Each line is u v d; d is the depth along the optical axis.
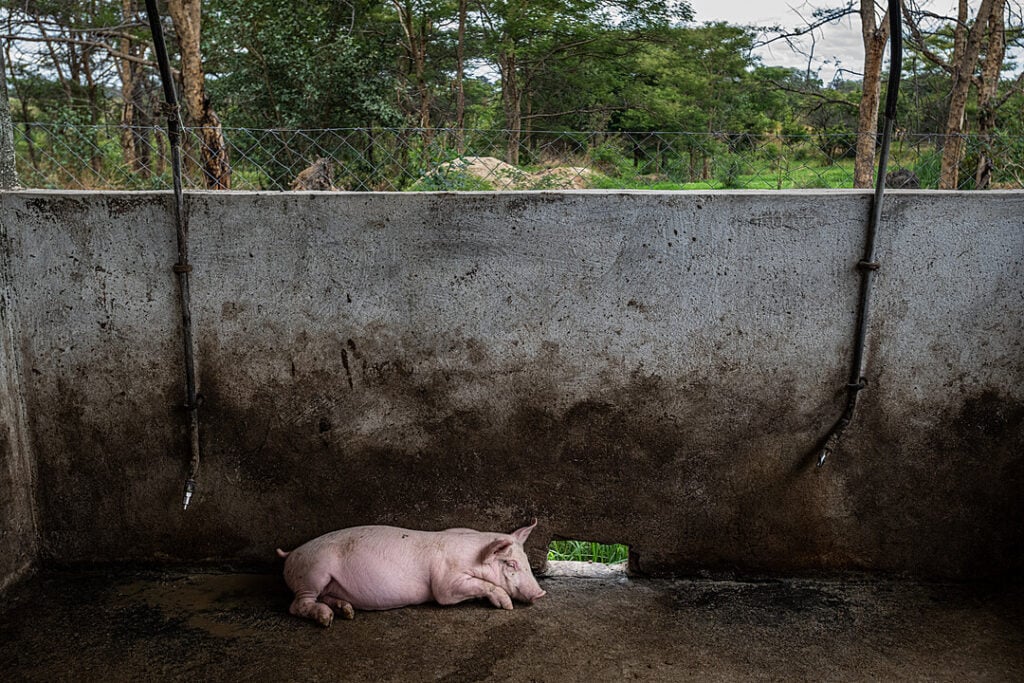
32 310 3.15
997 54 11.19
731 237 3.03
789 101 25.08
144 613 3.04
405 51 18.00
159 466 3.27
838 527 3.24
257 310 3.13
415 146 6.22
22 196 3.06
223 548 3.35
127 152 6.87
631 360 3.14
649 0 20.80
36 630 2.92
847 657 2.77
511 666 2.72
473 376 3.18
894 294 3.04
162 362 3.18
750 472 3.21
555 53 21.91
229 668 2.69
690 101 24.88
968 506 3.19
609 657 2.77
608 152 5.62
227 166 6.50
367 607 3.04
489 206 3.05
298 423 3.23
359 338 3.16
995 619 3.00
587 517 3.28
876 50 10.09
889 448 3.16
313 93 13.25
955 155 8.66
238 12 13.47
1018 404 3.10
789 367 3.11
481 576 3.04
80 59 17.86
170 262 3.10
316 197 3.05
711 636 2.90
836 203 2.98
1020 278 3.01
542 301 3.11
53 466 3.27
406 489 3.29
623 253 3.06
